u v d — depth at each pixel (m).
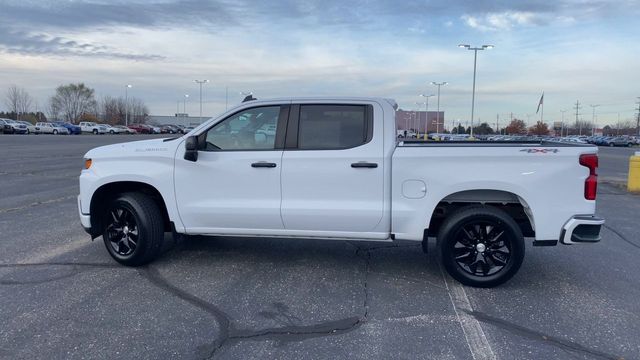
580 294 4.95
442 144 5.37
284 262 5.91
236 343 3.83
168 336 3.93
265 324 4.18
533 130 117.88
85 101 126.94
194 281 5.20
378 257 6.16
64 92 124.75
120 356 3.61
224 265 5.76
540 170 4.84
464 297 4.83
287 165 5.18
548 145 5.05
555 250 6.66
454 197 5.21
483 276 5.05
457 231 5.01
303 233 5.27
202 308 4.49
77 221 8.04
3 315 4.28
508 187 4.86
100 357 3.59
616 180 16.28
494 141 5.84
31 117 116.69
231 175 5.30
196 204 5.41
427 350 3.74
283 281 5.23
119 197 5.55
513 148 4.87
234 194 5.33
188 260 5.93
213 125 5.41
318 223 5.19
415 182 4.99
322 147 5.18
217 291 4.92
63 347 3.73
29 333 3.95
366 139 5.12
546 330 4.11
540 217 4.87
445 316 4.37
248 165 5.26
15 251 6.22
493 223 4.95
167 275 5.38
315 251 6.39
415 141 6.08
